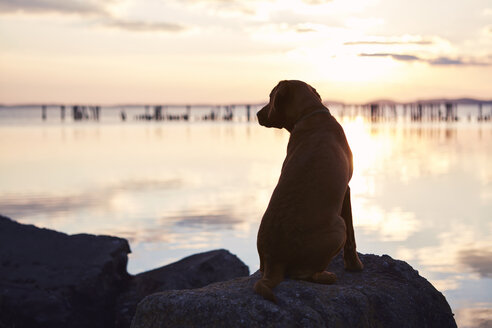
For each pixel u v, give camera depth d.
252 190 23.77
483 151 43.06
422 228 15.73
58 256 9.36
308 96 4.38
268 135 73.31
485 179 26.77
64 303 8.23
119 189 24.19
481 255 12.61
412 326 4.19
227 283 4.23
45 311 8.05
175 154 42.78
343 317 3.80
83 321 8.42
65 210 19.00
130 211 18.80
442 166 32.88
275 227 3.91
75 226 16.38
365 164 34.50
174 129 92.06
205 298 3.79
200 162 36.47
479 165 33.16
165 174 30.02
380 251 13.17
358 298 3.94
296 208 3.88
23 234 10.18
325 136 4.10
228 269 9.72
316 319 3.66
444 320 4.44
